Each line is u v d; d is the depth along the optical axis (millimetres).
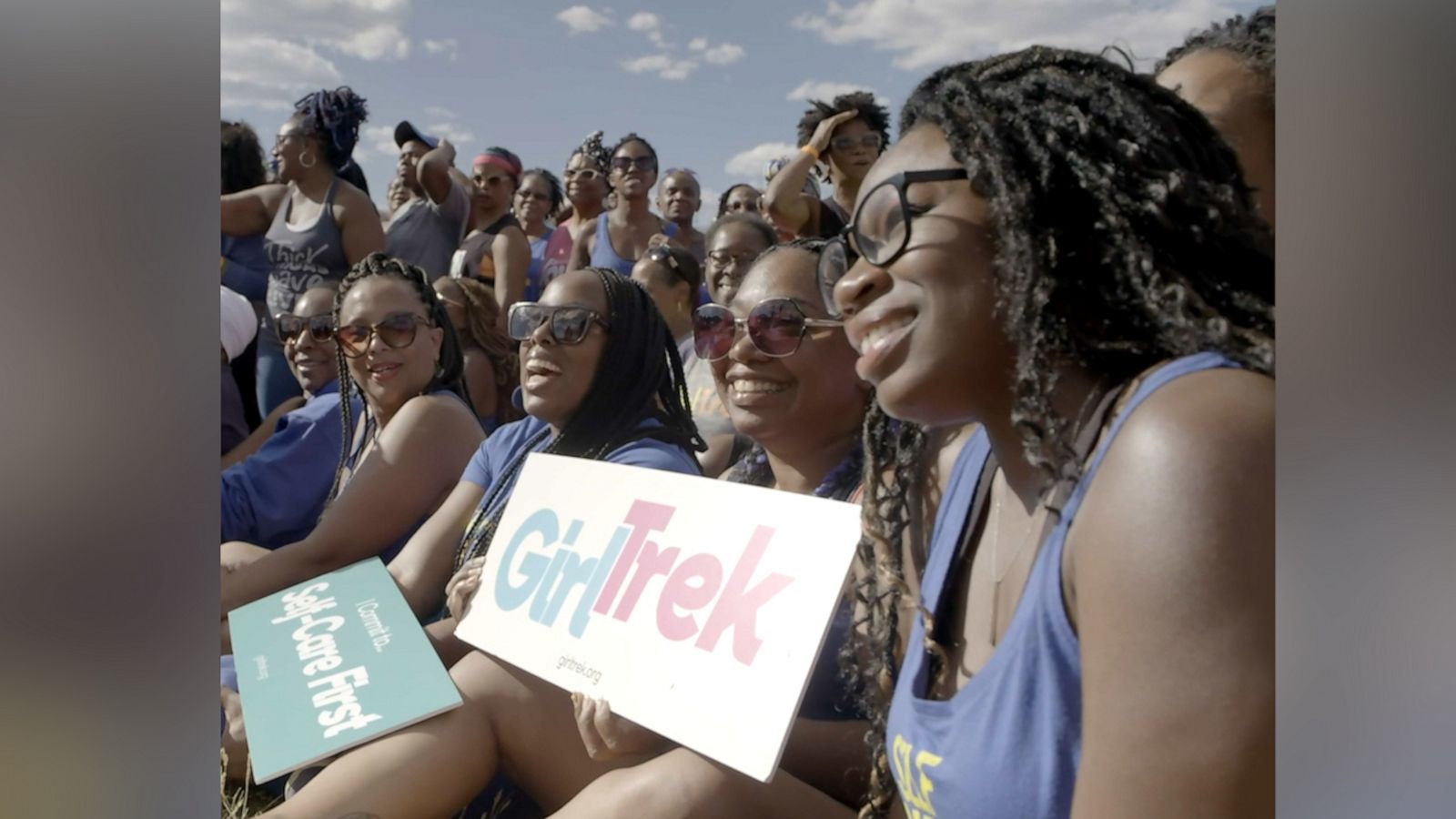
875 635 1256
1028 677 997
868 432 1249
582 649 1442
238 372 1879
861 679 1301
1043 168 995
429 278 1671
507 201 1614
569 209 1584
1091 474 965
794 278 1312
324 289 1742
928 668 1144
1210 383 935
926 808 1101
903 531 1232
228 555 1840
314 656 1667
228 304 1849
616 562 1451
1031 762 995
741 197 1438
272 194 1771
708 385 1497
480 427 1675
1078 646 973
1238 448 908
